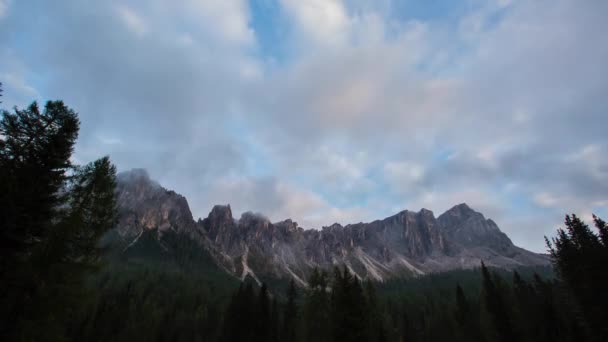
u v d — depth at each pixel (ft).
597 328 143.33
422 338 275.18
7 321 61.93
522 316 213.46
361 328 134.72
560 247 168.14
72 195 79.30
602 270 141.69
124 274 450.71
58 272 70.44
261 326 189.26
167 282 465.06
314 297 181.16
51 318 66.80
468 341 231.09
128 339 208.95
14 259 63.46
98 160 85.87
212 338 274.16
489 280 219.20
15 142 71.56
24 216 63.41
